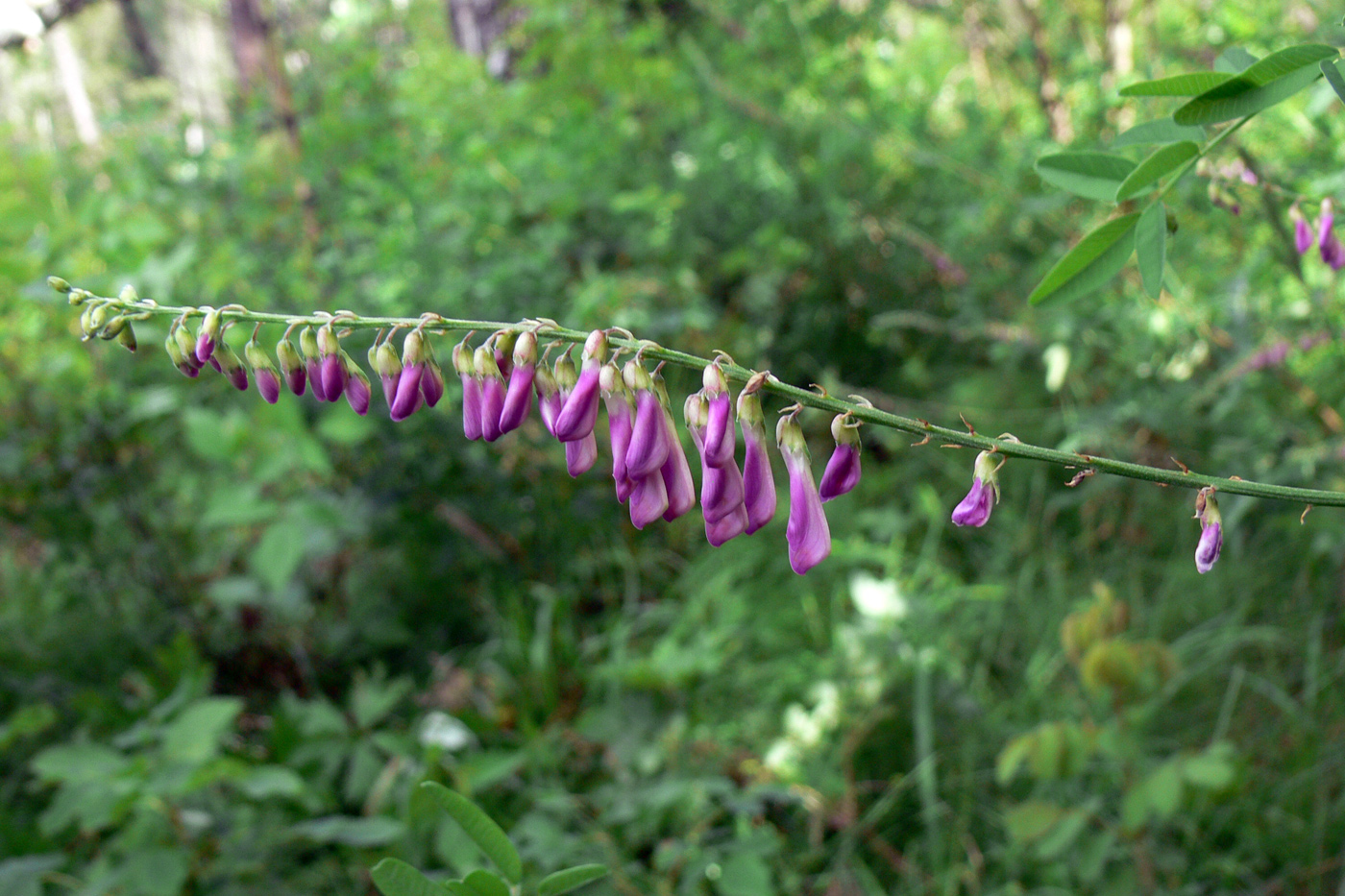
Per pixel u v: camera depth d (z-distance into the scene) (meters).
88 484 3.44
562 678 3.39
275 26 5.54
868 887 2.55
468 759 2.63
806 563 1.18
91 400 3.45
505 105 5.00
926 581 3.53
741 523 1.17
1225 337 3.12
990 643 3.24
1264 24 3.46
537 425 3.74
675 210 4.42
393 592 3.82
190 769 2.30
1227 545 3.15
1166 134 1.32
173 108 5.97
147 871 2.25
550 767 2.88
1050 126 4.48
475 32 6.70
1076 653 2.26
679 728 2.88
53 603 3.74
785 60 4.80
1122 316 3.38
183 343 1.27
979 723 2.92
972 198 4.34
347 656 3.63
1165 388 3.28
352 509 3.49
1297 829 2.38
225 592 3.42
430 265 3.79
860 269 4.43
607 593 3.86
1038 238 4.18
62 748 2.39
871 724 2.90
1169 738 2.78
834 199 4.29
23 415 3.46
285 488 3.65
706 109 4.98
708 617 3.52
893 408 4.21
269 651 3.67
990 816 2.70
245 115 5.16
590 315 3.62
